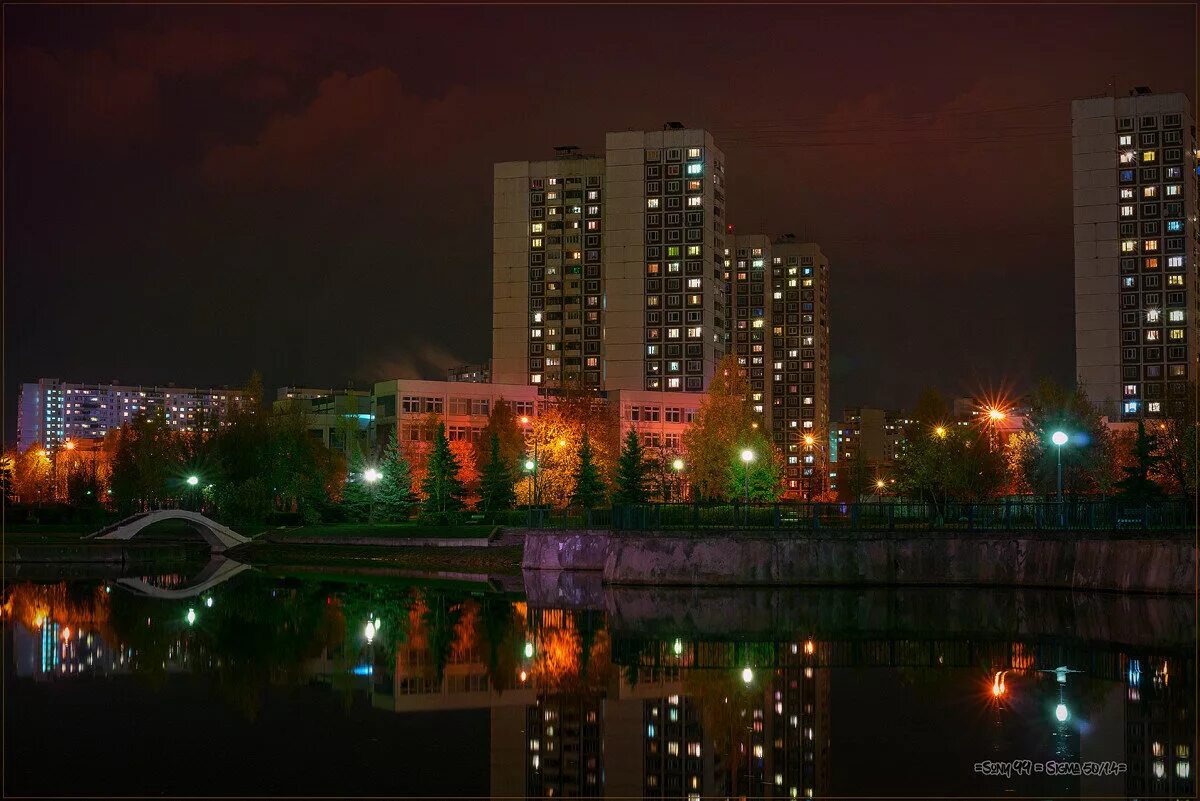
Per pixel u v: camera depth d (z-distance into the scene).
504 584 75.94
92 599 68.12
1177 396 92.19
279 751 30.11
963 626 50.69
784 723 32.50
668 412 193.38
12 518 134.62
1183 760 28.36
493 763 28.86
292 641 48.47
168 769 28.48
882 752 29.30
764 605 59.31
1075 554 62.41
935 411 126.19
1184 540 58.41
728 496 114.50
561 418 139.50
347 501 129.00
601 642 47.22
